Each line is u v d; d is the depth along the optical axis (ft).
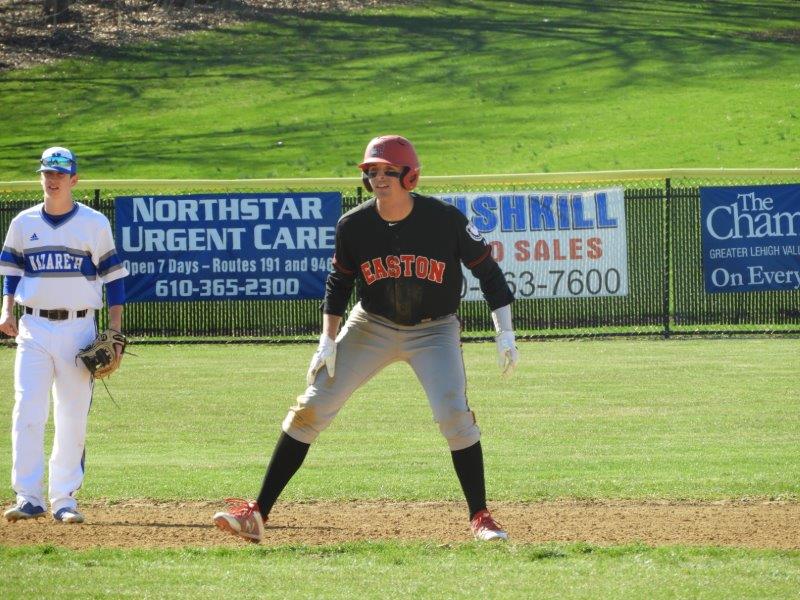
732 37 518.37
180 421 129.90
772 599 57.31
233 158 367.25
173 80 485.97
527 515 81.76
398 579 61.46
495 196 199.72
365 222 69.26
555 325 202.08
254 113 435.94
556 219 200.34
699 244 204.44
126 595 58.44
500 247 200.34
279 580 61.41
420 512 83.35
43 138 410.31
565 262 200.95
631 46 506.89
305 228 199.11
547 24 554.46
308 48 525.75
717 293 203.41
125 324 200.85
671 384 152.76
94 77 493.36
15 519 78.07
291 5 588.50
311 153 370.53
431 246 69.31
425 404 139.03
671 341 198.80
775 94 419.13
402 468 100.73
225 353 190.49
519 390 149.07
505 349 72.54
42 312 79.25
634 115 403.13
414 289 69.72
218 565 65.31
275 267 199.00
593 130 386.32
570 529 76.89
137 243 198.80
